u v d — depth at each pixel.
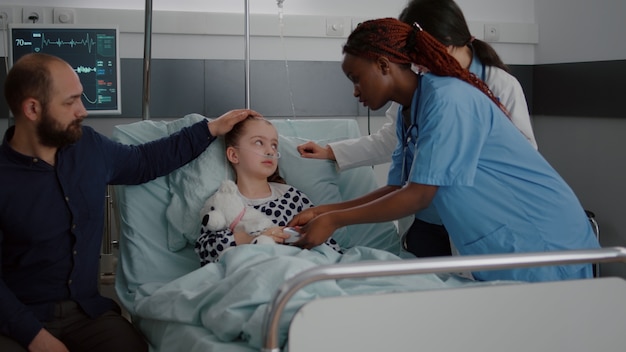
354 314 1.21
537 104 3.70
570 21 3.43
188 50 3.30
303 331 1.19
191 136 2.13
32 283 1.78
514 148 1.69
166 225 2.14
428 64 1.70
